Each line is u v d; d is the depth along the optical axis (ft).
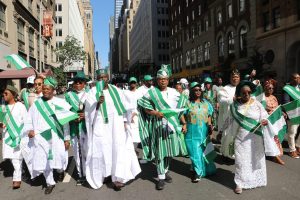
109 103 19.65
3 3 90.22
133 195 18.39
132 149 20.30
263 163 18.69
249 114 17.99
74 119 19.66
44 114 19.24
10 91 20.79
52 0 200.13
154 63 292.20
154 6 304.91
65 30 267.39
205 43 153.69
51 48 185.47
